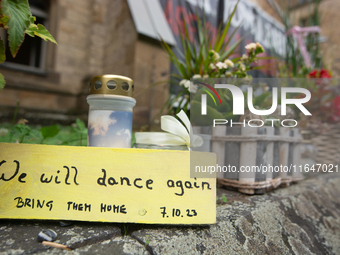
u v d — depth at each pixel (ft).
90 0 16.80
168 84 5.38
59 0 15.69
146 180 1.96
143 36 11.58
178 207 1.94
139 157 1.99
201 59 3.92
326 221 3.18
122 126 2.09
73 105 16.06
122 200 1.91
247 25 13.70
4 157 1.92
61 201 1.89
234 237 2.02
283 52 7.41
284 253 2.20
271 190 3.33
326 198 3.74
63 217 1.86
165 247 1.67
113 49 14.39
